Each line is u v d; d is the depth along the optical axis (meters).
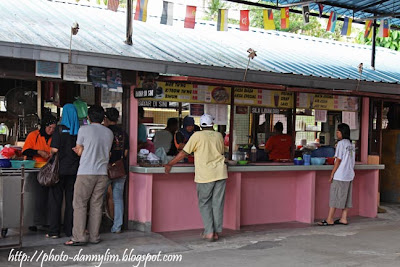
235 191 7.98
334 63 10.60
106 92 7.84
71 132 6.75
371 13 10.30
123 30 8.68
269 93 8.77
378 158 9.72
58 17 8.67
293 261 6.12
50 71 6.64
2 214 6.46
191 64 7.23
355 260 6.22
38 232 7.36
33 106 8.54
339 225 8.67
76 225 6.52
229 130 8.39
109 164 7.14
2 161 6.76
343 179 8.48
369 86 9.16
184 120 8.02
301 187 8.89
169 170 7.31
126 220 7.55
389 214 10.04
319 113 9.41
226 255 6.34
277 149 9.03
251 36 11.41
